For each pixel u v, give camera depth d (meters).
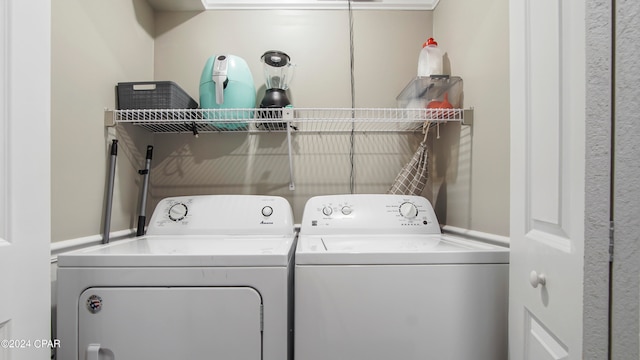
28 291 0.65
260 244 1.03
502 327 0.81
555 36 0.60
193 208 1.33
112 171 1.16
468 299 0.81
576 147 0.53
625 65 0.46
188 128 1.52
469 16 1.22
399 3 1.63
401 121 1.33
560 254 0.58
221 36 1.62
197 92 1.61
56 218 0.94
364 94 1.63
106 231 1.12
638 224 0.45
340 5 1.63
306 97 1.63
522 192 0.73
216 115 1.35
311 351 0.80
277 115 1.41
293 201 1.61
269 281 0.80
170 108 1.24
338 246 0.95
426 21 1.64
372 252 0.82
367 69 1.64
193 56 1.61
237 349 0.79
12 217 0.62
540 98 0.66
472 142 1.18
